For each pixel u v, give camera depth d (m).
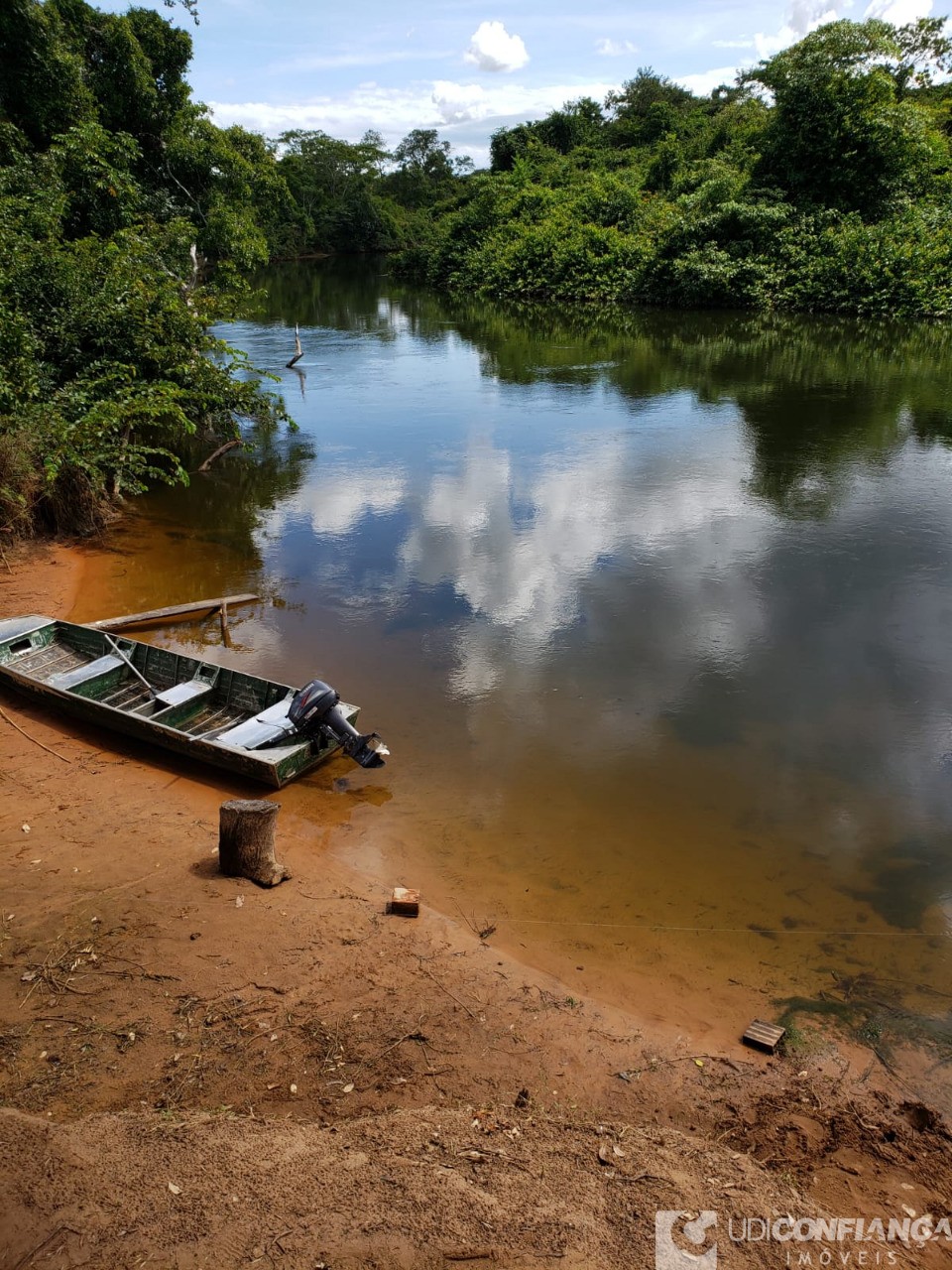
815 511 13.54
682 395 21.45
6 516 12.09
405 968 5.14
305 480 15.89
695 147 48.31
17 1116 3.72
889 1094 4.39
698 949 5.48
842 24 33.53
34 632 9.14
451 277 48.03
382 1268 3.07
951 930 5.68
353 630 10.15
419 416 20.30
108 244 16.73
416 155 95.94
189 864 6.02
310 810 6.89
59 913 5.39
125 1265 3.00
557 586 11.24
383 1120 3.96
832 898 5.96
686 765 7.49
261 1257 3.08
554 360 26.55
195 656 9.51
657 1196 3.56
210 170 28.22
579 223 42.50
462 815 6.84
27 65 20.94
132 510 14.30
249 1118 3.96
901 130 33.78
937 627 9.88
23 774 7.18
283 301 43.84
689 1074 4.48
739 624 10.07
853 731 7.96
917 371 23.11
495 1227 3.29
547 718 8.23
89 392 13.85
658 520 13.42
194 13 22.11
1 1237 3.08
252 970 5.01
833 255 32.78
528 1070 4.44
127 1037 4.45
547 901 5.91
